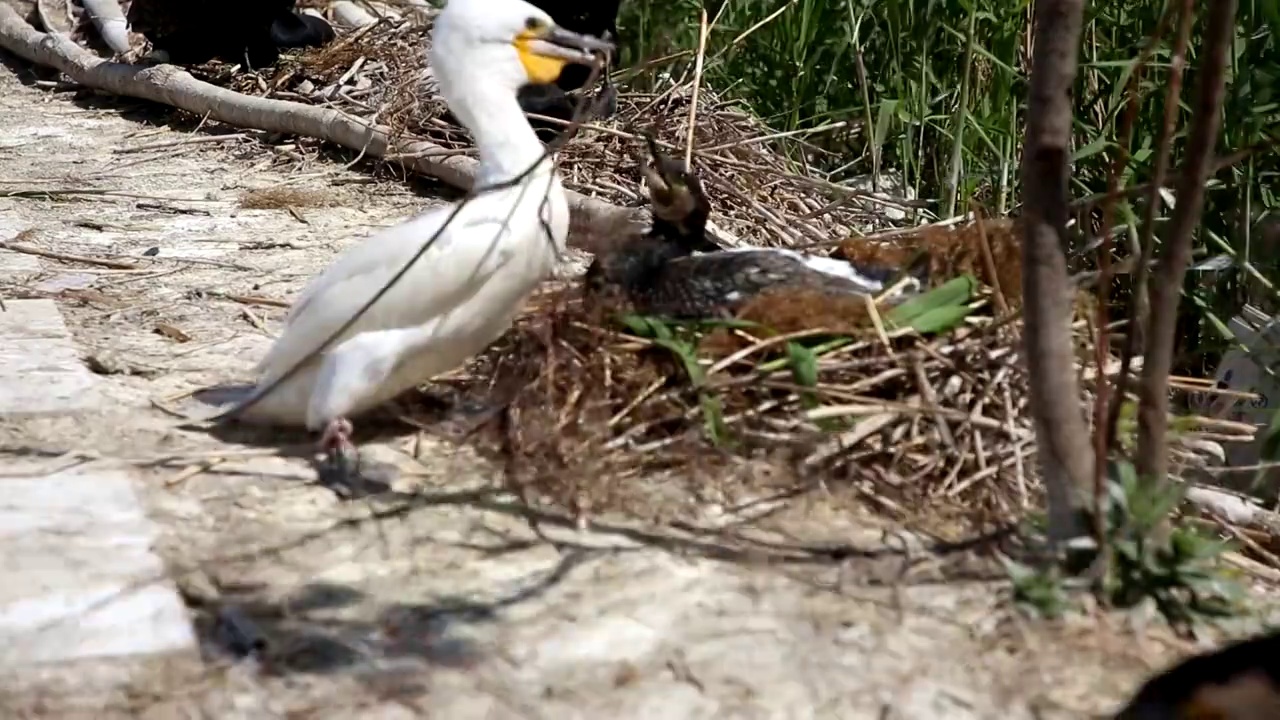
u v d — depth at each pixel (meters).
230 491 5.40
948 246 6.45
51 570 4.80
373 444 5.80
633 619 4.64
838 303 5.95
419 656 4.43
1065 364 4.77
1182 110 7.92
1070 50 4.55
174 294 7.76
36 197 9.72
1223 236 7.71
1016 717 4.22
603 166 9.70
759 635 4.57
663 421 5.67
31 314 7.28
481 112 5.60
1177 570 4.74
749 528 5.21
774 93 11.29
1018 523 5.21
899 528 5.23
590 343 5.87
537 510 5.31
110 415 6.05
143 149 11.18
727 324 5.87
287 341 5.67
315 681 4.29
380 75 11.84
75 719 4.08
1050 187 4.66
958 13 9.66
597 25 9.39
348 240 8.95
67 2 14.58
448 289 5.41
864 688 4.32
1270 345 6.95
